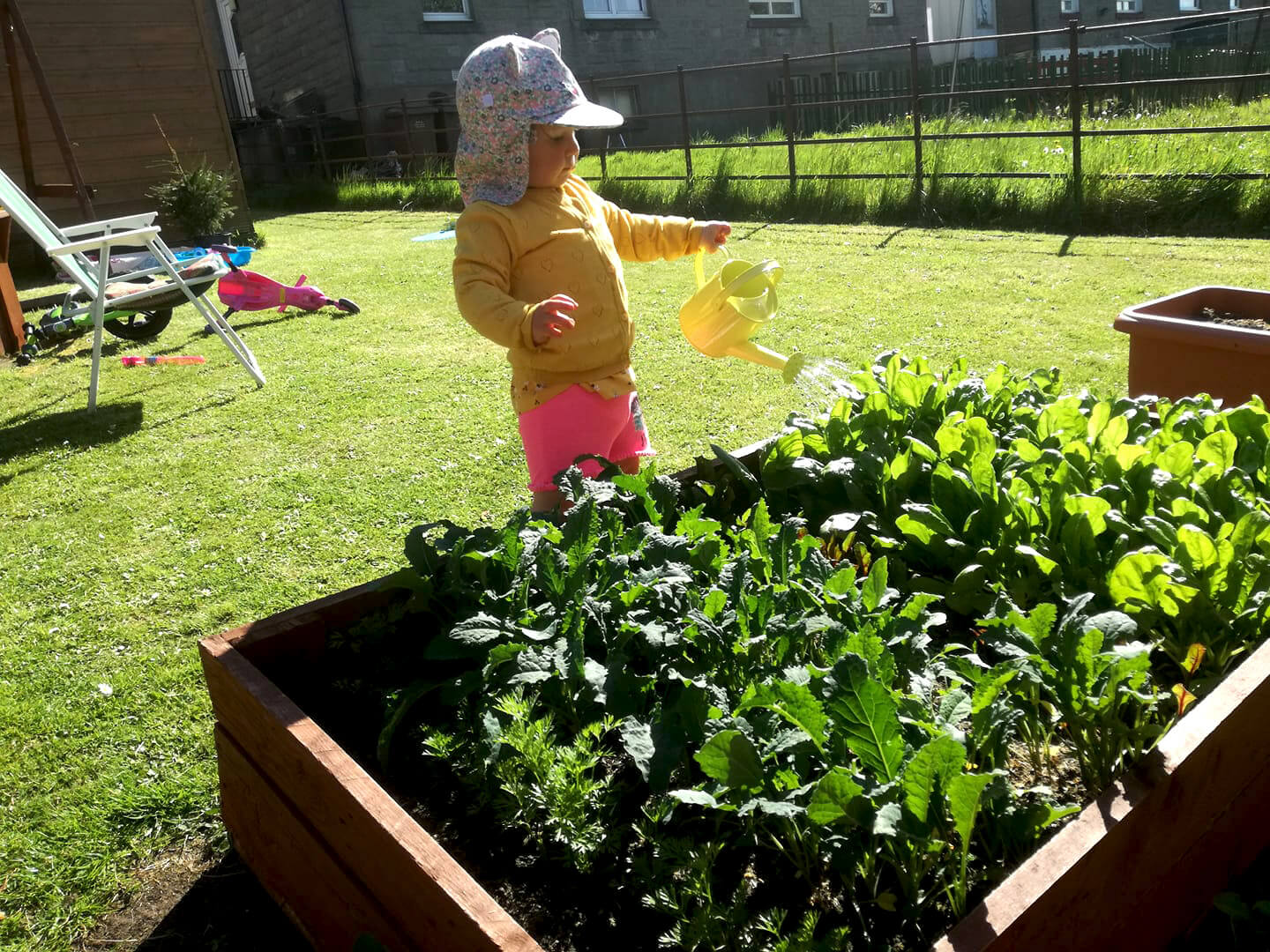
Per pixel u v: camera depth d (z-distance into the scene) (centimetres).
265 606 262
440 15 1373
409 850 113
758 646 136
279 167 1540
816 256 684
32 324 648
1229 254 584
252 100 1764
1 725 217
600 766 139
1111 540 165
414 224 1078
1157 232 689
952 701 121
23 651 246
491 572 160
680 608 146
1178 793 123
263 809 158
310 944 157
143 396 466
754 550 157
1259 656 139
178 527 316
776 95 1658
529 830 130
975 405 214
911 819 107
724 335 207
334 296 675
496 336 196
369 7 1312
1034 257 622
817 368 243
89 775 201
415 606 167
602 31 1463
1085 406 213
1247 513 157
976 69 1466
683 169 1027
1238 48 1402
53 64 944
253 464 368
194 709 219
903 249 689
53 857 179
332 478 348
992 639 134
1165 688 151
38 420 438
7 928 165
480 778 134
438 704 158
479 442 373
